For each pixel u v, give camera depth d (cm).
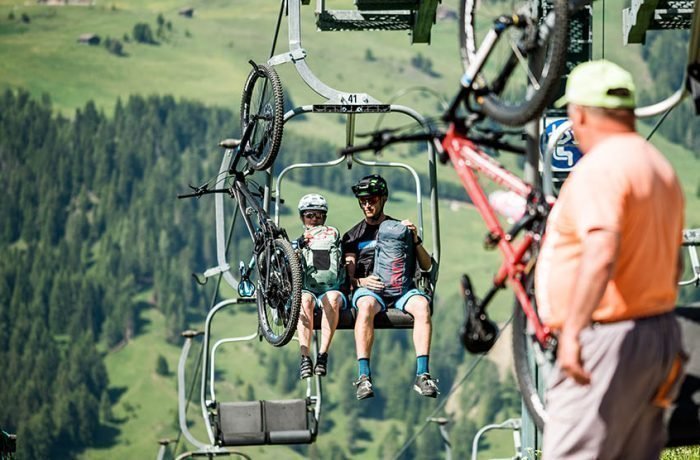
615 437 655
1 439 1557
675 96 859
